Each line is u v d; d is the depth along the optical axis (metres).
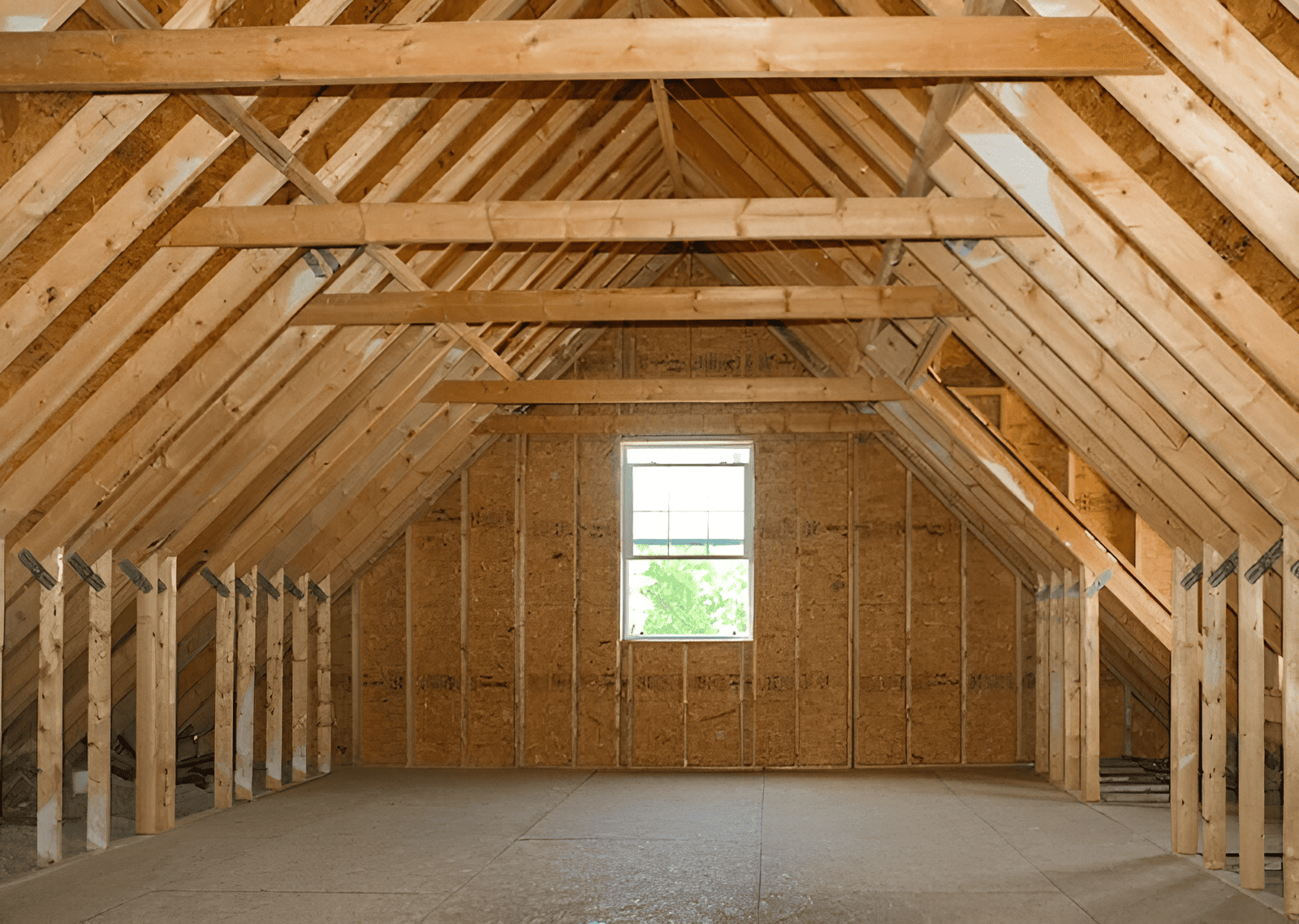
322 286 5.16
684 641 9.39
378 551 9.41
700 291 5.91
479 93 4.93
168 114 4.03
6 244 3.82
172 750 6.61
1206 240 3.86
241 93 3.99
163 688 6.54
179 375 5.15
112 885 5.26
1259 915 4.65
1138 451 5.30
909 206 4.57
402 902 4.94
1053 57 3.31
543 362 9.01
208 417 5.50
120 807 7.24
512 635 9.42
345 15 4.21
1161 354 4.39
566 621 9.41
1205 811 5.48
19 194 3.74
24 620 5.75
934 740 9.24
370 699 9.48
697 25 3.41
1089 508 8.67
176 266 4.56
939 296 5.79
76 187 4.00
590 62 3.43
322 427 6.52
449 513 9.52
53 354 4.54
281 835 6.39
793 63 3.39
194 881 5.34
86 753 7.61
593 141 6.53
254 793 7.88
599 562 9.45
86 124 3.74
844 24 3.39
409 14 4.32
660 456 9.58
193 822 6.80
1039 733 8.66
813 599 9.34
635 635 9.63
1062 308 4.79
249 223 4.54
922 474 9.12
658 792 7.96
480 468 9.53
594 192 7.42
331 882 5.31
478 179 5.72
